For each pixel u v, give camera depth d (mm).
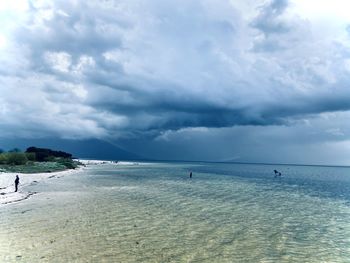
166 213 36656
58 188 62562
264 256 21828
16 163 126375
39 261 19484
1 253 20969
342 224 33406
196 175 126062
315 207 46000
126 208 39469
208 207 42031
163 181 87375
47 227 28500
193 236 26562
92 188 63875
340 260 21266
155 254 21469
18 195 49875
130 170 155875
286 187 82062
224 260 20719
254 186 80125
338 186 92312
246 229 29812
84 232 26906
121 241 24391
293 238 27000
